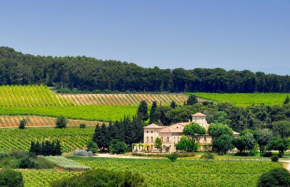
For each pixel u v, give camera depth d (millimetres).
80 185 195625
